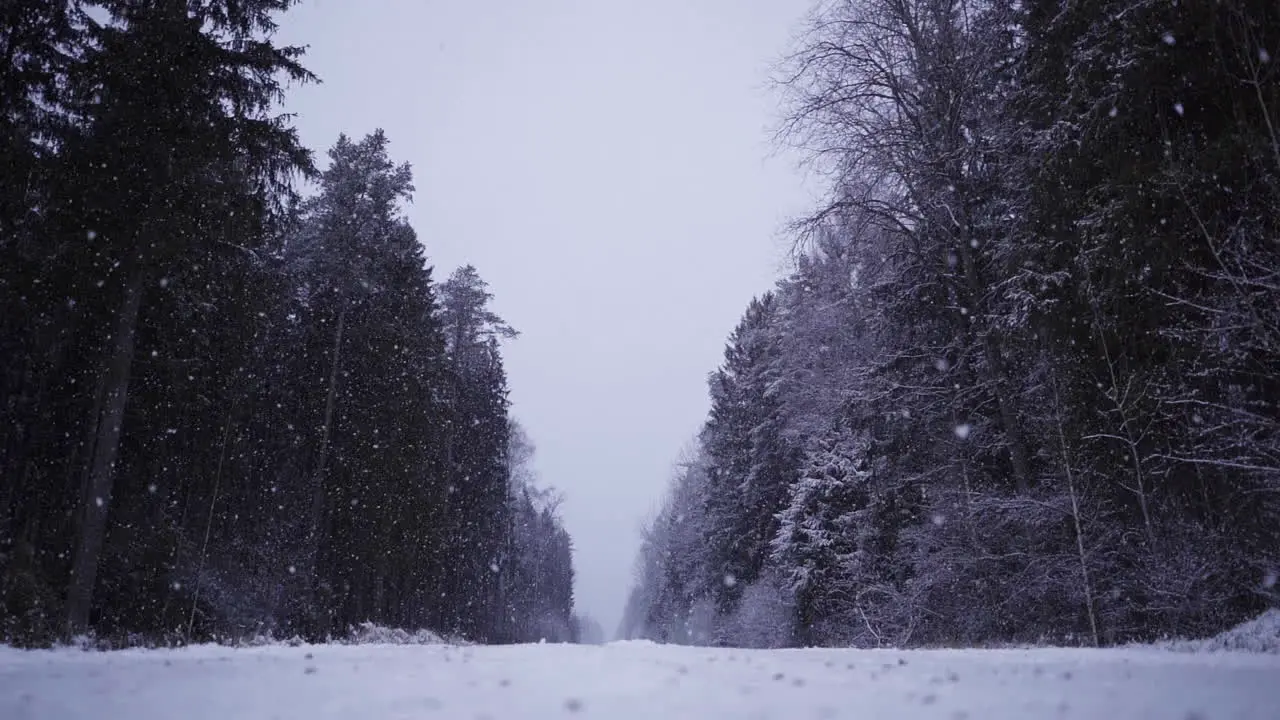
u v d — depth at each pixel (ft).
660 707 14.10
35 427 64.59
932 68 76.59
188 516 83.46
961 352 77.56
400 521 103.35
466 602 161.79
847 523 90.17
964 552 67.31
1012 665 25.63
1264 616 39.91
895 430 80.48
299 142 63.67
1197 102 44.27
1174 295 43.80
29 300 57.41
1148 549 50.52
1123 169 44.73
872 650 44.29
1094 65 45.39
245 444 91.61
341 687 17.63
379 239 103.65
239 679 19.52
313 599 88.38
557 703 14.69
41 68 59.06
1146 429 47.47
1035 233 55.36
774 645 107.76
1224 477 43.52
